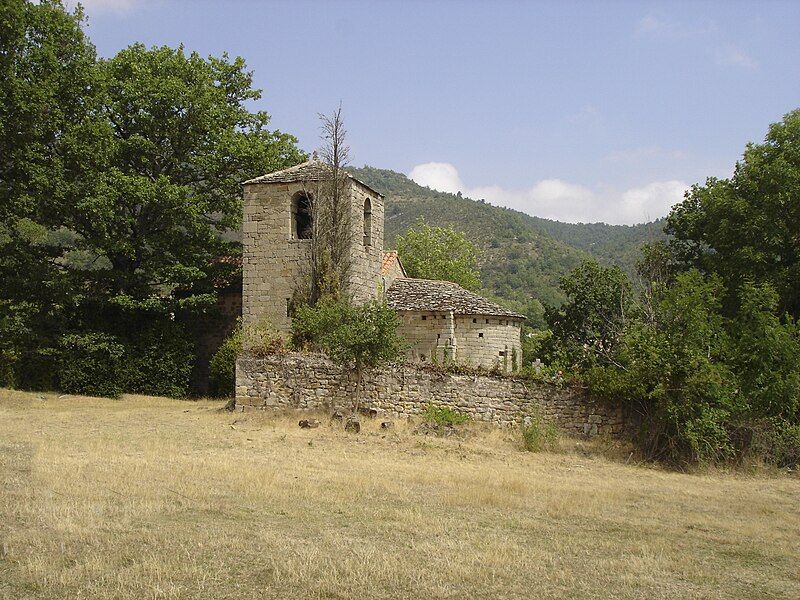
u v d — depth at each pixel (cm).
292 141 3944
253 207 3052
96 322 3412
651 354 2222
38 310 3309
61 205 3244
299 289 2948
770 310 2473
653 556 1064
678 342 2289
